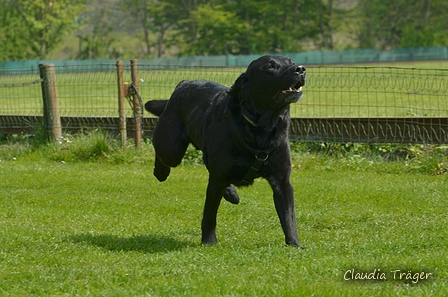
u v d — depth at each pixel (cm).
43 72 1526
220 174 705
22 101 2559
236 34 9438
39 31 8112
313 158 1302
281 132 680
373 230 798
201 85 808
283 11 9588
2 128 1639
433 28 9956
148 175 1248
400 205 941
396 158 1292
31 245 737
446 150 1246
